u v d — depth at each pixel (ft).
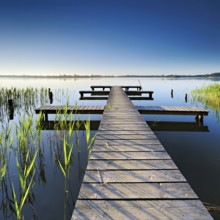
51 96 44.39
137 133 13.55
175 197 6.44
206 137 18.47
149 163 8.95
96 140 12.13
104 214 5.68
